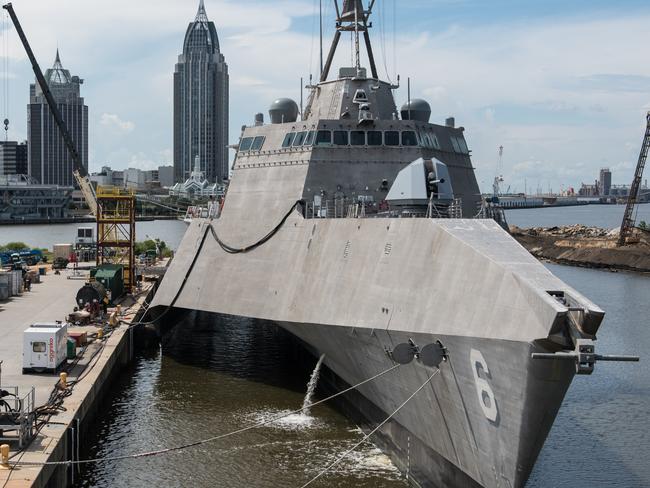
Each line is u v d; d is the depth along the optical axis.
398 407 21.67
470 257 18.06
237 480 20.97
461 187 30.70
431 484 20.14
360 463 22.22
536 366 14.85
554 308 14.45
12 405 22.27
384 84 32.50
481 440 17.47
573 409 28.39
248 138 33.06
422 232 20.53
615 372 33.94
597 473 21.92
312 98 33.91
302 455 22.86
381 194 28.58
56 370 26.67
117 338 33.16
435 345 17.98
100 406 27.19
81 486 20.62
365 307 22.11
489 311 16.64
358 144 29.28
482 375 16.66
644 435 25.30
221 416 26.52
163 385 30.72
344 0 33.25
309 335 26.31
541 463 22.77
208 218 35.25
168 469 21.78
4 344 30.86
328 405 27.98
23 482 16.62
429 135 30.16
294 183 29.38
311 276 26.09
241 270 30.53
